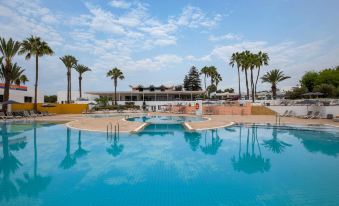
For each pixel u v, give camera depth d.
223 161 11.36
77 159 11.62
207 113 41.81
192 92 70.38
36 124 25.75
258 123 25.91
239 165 10.69
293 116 34.44
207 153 12.91
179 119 32.97
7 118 31.66
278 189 7.89
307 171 9.82
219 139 16.97
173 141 16.17
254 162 11.18
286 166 10.56
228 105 45.31
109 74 67.19
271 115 38.44
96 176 9.18
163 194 7.50
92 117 35.28
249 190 7.81
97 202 6.97
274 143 15.67
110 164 10.80
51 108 47.56
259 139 17.00
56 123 26.75
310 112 32.69
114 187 8.08
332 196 7.29
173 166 10.51
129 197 7.32
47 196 7.41
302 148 14.26
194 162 11.16
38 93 57.72
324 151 13.44
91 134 18.61
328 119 29.58
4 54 35.53
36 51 38.91
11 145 14.89
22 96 51.78
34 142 15.76
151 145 14.88
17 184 8.38
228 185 8.25
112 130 20.19
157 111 55.28
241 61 58.41
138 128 20.94
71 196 7.39
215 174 9.45
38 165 10.66
